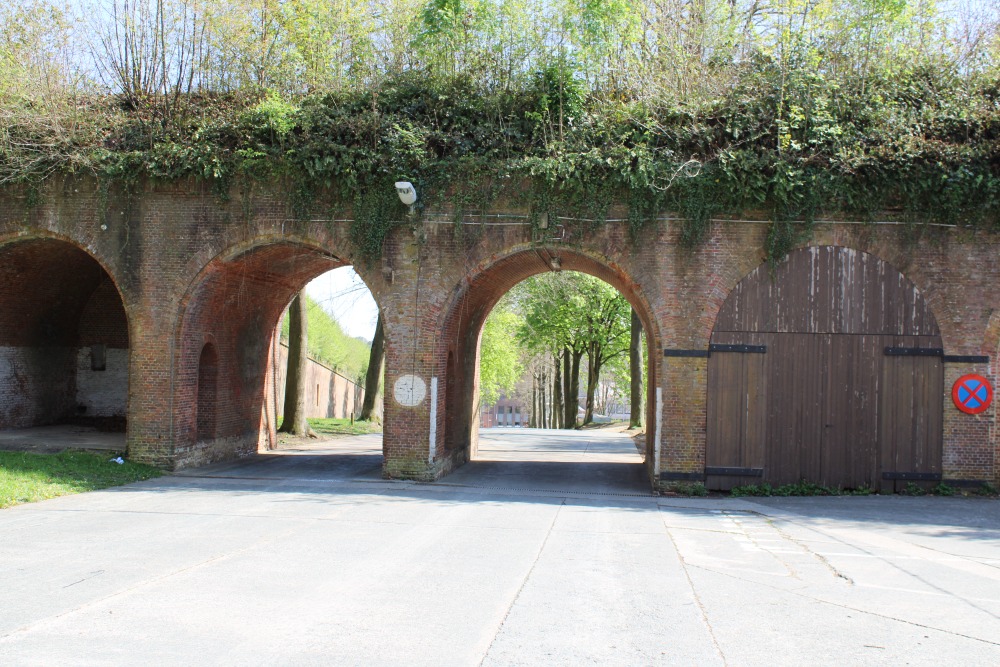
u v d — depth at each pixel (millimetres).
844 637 6266
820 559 9500
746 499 14766
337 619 6457
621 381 52844
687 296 15453
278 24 19500
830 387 15320
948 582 8297
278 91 17781
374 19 19828
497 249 15836
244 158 16125
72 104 17234
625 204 15578
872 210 15055
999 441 15133
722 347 15406
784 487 15266
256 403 21562
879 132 15016
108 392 23312
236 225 16406
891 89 16078
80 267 21359
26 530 10305
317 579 7859
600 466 21016
